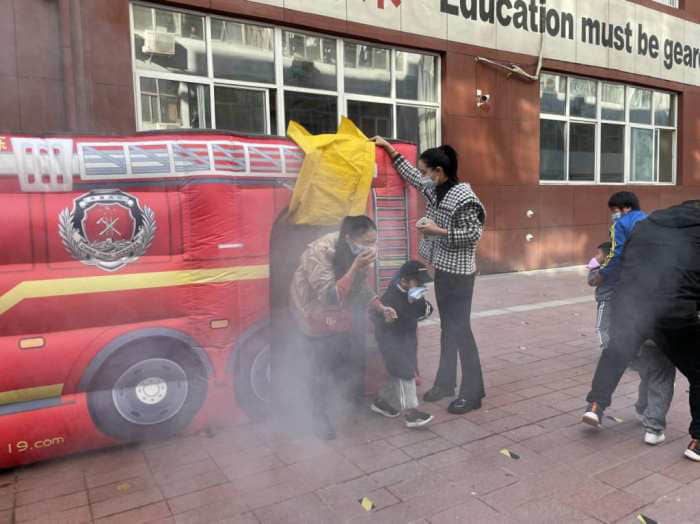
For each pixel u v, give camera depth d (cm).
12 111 567
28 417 300
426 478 301
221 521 262
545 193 1034
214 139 333
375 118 840
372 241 339
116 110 615
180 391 340
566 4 1028
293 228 358
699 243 313
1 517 266
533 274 999
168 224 325
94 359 311
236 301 345
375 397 387
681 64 1266
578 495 284
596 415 337
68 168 303
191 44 672
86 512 269
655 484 294
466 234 375
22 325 296
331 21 757
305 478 300
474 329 624
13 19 562
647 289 315
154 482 296
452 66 889
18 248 294
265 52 728
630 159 1212
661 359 334
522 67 976
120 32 612
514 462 318
